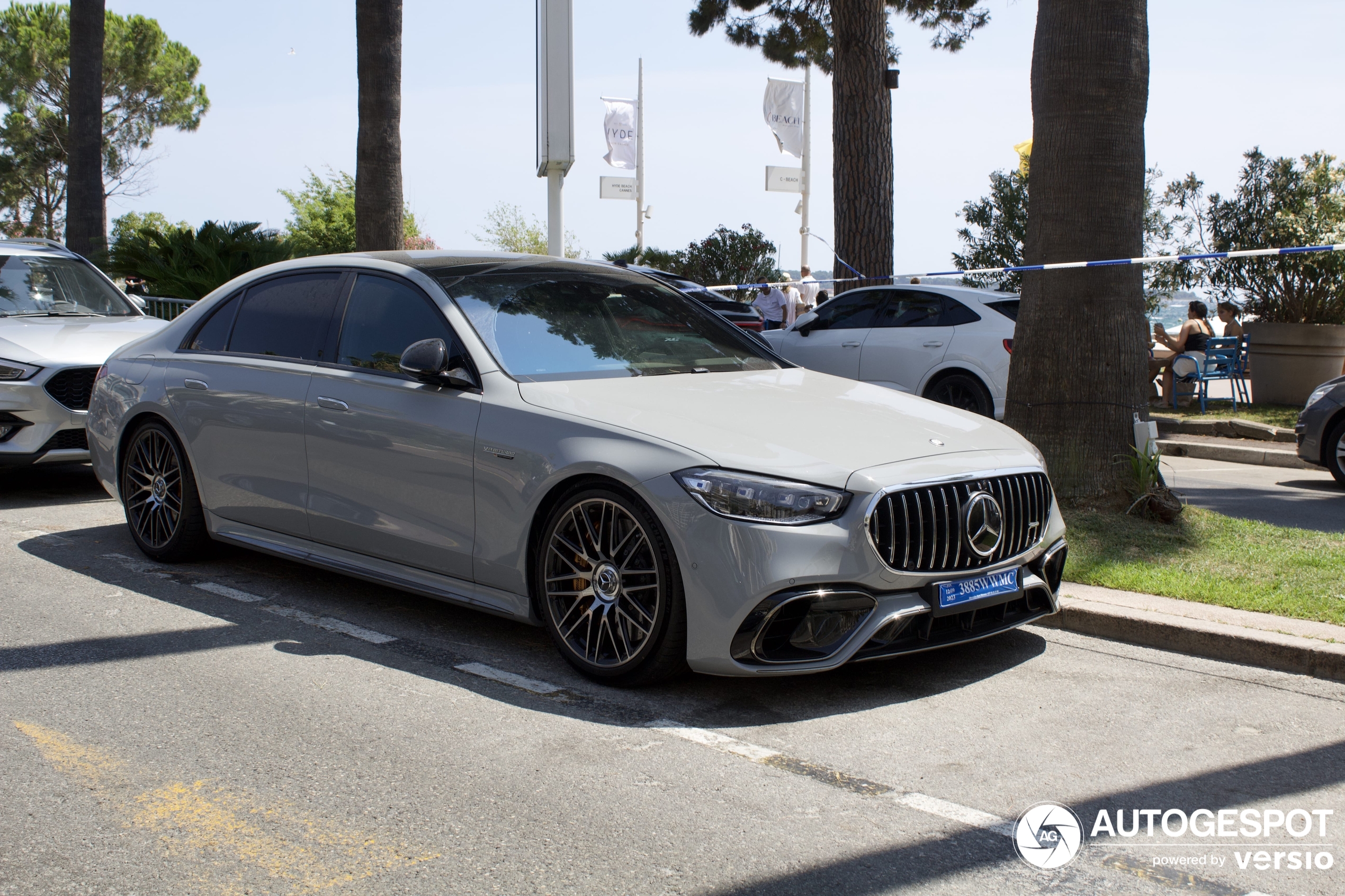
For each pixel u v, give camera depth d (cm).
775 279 2667
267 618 505
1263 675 436
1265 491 934
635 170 3266
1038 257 678
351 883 277
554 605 430
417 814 315
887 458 403
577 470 411
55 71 4931
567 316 507
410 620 504
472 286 502
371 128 1362
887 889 276
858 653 389
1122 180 658
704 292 1622
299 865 286
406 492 471
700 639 384
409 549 475
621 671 411
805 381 509
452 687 418
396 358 492
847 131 1361
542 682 424
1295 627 458
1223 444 1172
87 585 558
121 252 1709
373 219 1370
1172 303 1594
